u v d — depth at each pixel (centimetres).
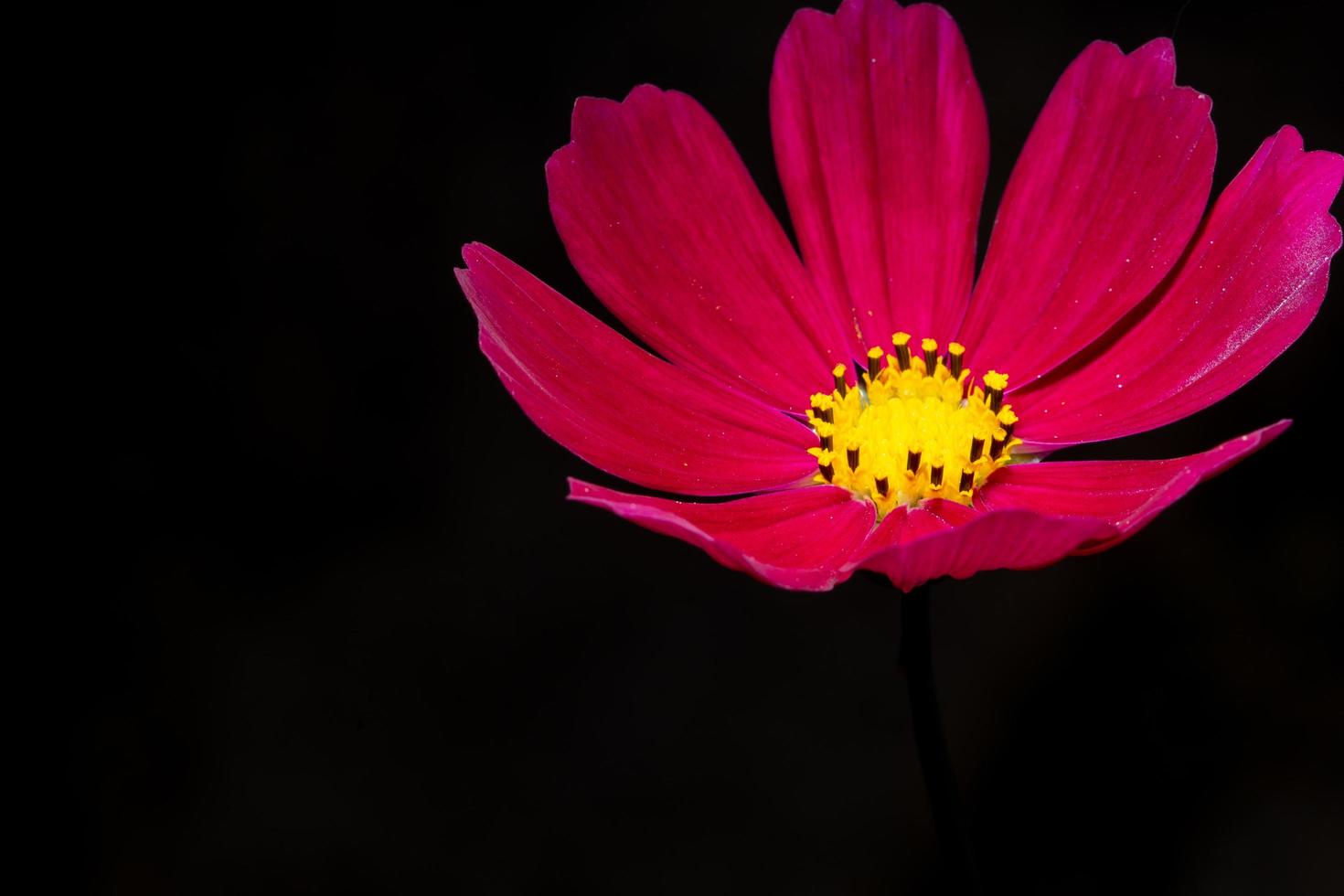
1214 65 46
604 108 33
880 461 33
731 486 33
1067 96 33
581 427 32
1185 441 43
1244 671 41
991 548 30
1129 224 33
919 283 34
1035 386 33
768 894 40
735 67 48
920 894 40
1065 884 40
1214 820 40
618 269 33
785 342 33
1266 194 32
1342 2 46
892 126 34
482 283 32
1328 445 42
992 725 41
